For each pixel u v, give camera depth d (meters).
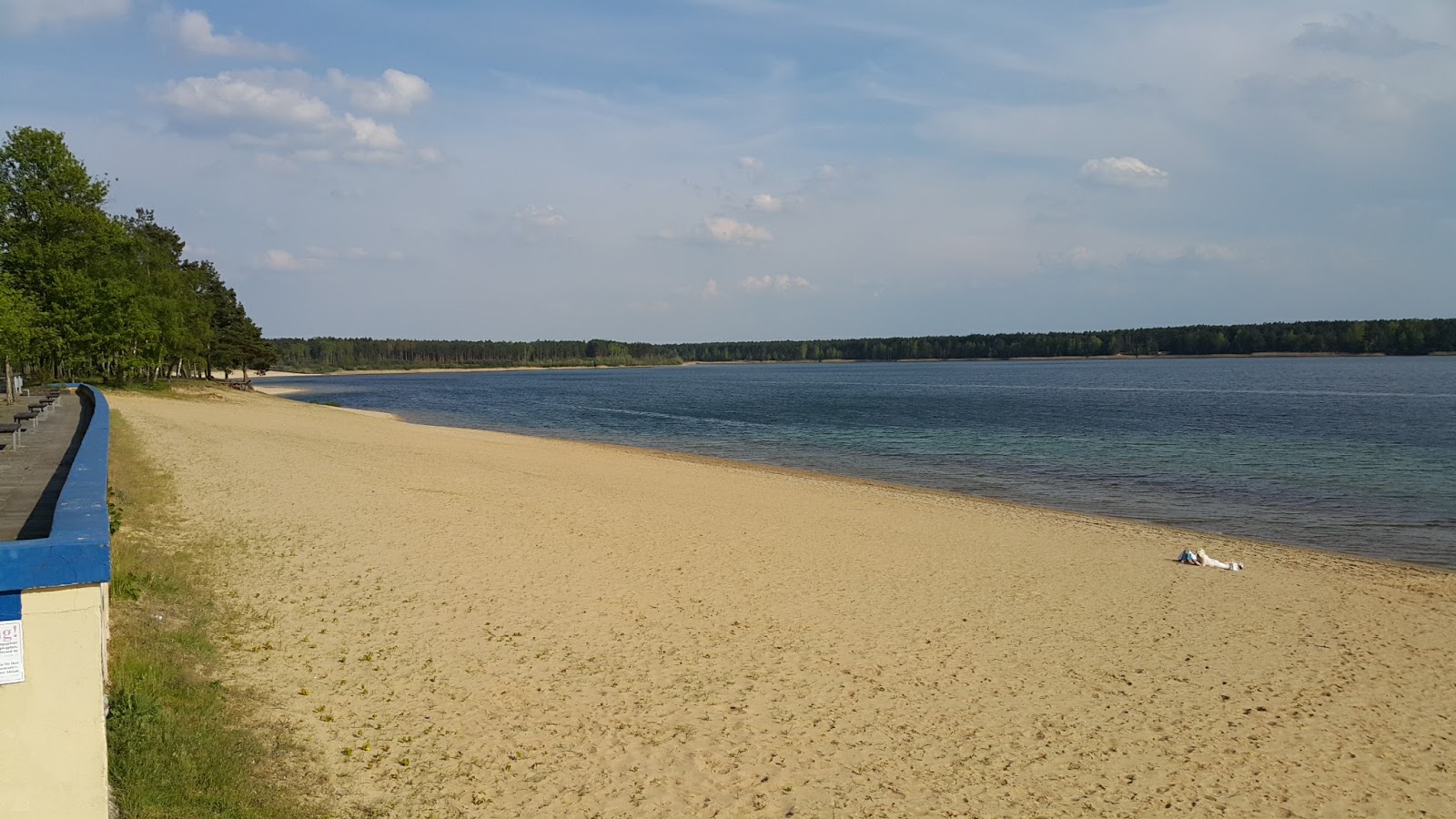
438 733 7.96
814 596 13.73
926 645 11.60
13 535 6.96
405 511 18.23
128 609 9.47
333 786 6.71
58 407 22.00
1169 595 14.93
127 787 5.68
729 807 7.12
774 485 27.56
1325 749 9.02
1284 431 50.00
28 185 43.75
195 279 69.38
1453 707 10.26
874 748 8.43
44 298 43.47
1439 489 29.91
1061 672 10.91
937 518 22.16
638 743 8.16
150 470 19.56
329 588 12.20
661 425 57.44
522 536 16.70
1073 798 7.70
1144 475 33.00
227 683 8.30
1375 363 179.75
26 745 4.40
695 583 14.05
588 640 10.96
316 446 29.41
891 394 97.25
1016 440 46.41
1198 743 9.01
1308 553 19.75
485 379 180.38
